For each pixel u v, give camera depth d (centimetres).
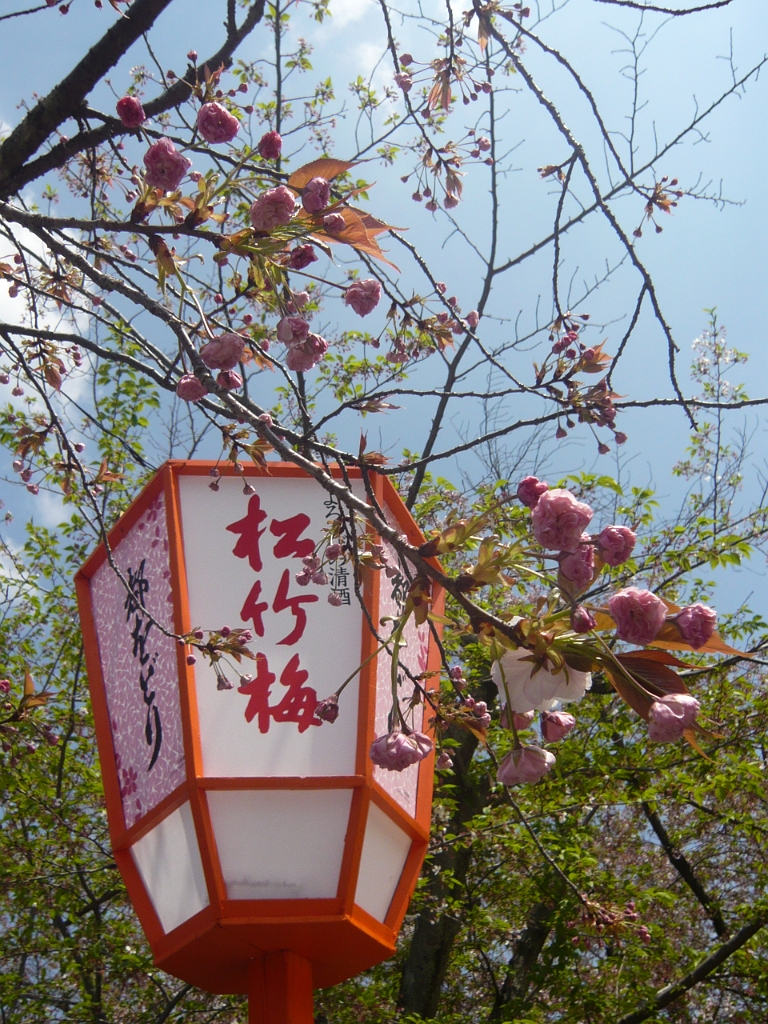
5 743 270
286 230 149
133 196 193
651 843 781
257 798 192
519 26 227
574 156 229
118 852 209
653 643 127
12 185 231
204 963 194
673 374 204
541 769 130
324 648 204
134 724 215
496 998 659
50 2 208
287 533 214
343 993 593
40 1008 555
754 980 650
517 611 139
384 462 163
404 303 212
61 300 216
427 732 220
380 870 203
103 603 242
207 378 150
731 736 649
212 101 190
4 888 556
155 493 224
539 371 187
